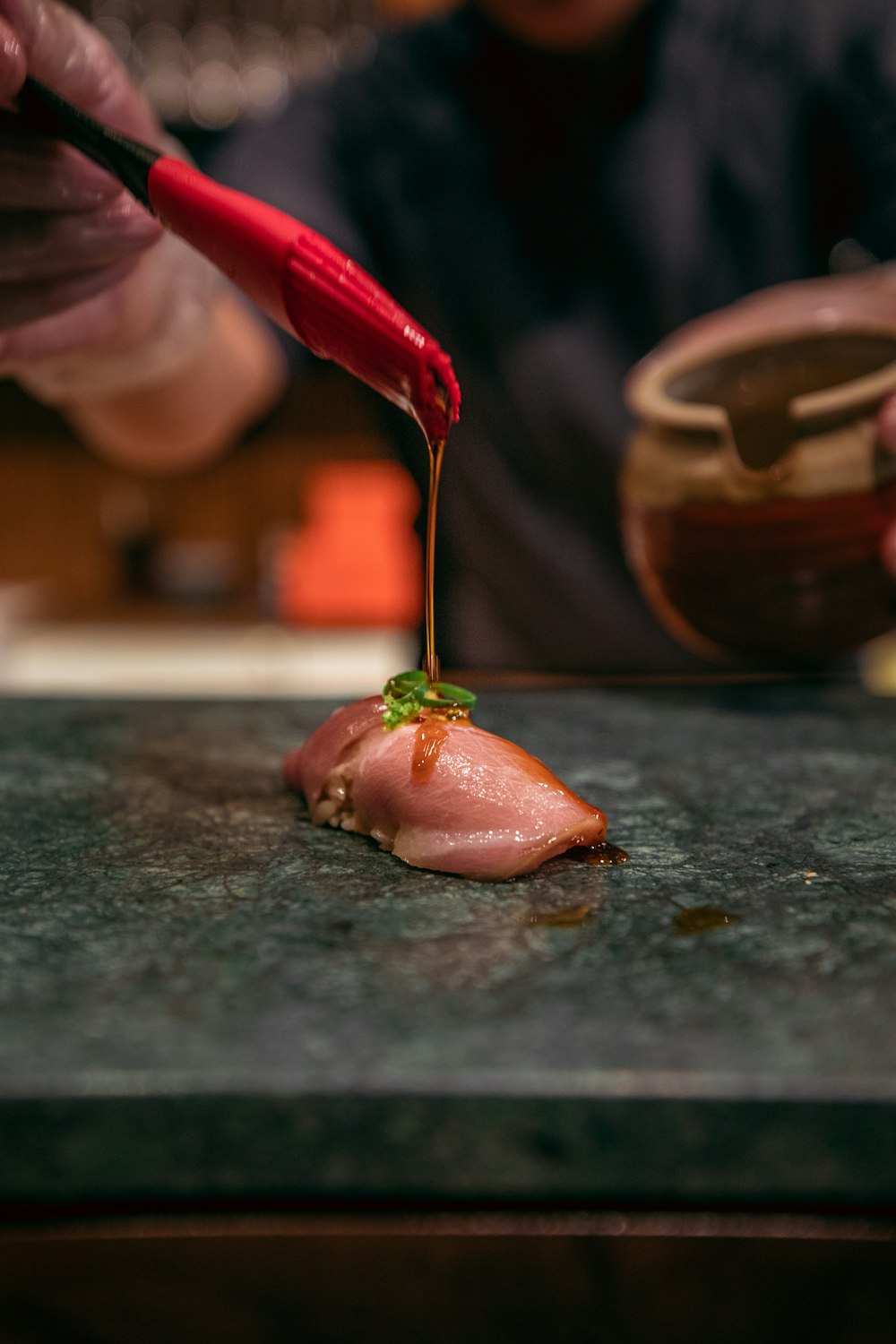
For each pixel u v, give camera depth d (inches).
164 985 12.7
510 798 14.8
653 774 17.8
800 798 16.9
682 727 19.9
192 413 25.4
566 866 14.9
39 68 15.2
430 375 14.0
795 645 19.4
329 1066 11.5
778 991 12.6
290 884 14.5
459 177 26.7
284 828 16.0
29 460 54.6
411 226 27.0
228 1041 11.9
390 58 27.6
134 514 55.2
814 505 18.1
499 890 14.4
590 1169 11.4
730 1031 12.0
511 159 26.4
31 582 55.4
